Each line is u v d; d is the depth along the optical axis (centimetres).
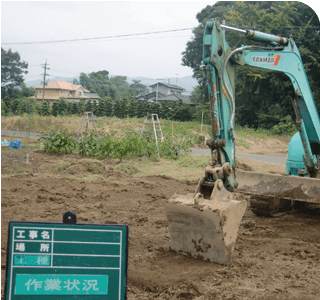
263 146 2755
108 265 238
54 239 234
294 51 652
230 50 559
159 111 4594
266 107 3603
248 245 528
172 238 478
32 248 232
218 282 394
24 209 687
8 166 1121
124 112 4559
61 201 760
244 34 576
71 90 8338
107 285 237
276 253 498
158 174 1187
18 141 1630
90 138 1517
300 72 663
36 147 1702
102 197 813
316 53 3256
